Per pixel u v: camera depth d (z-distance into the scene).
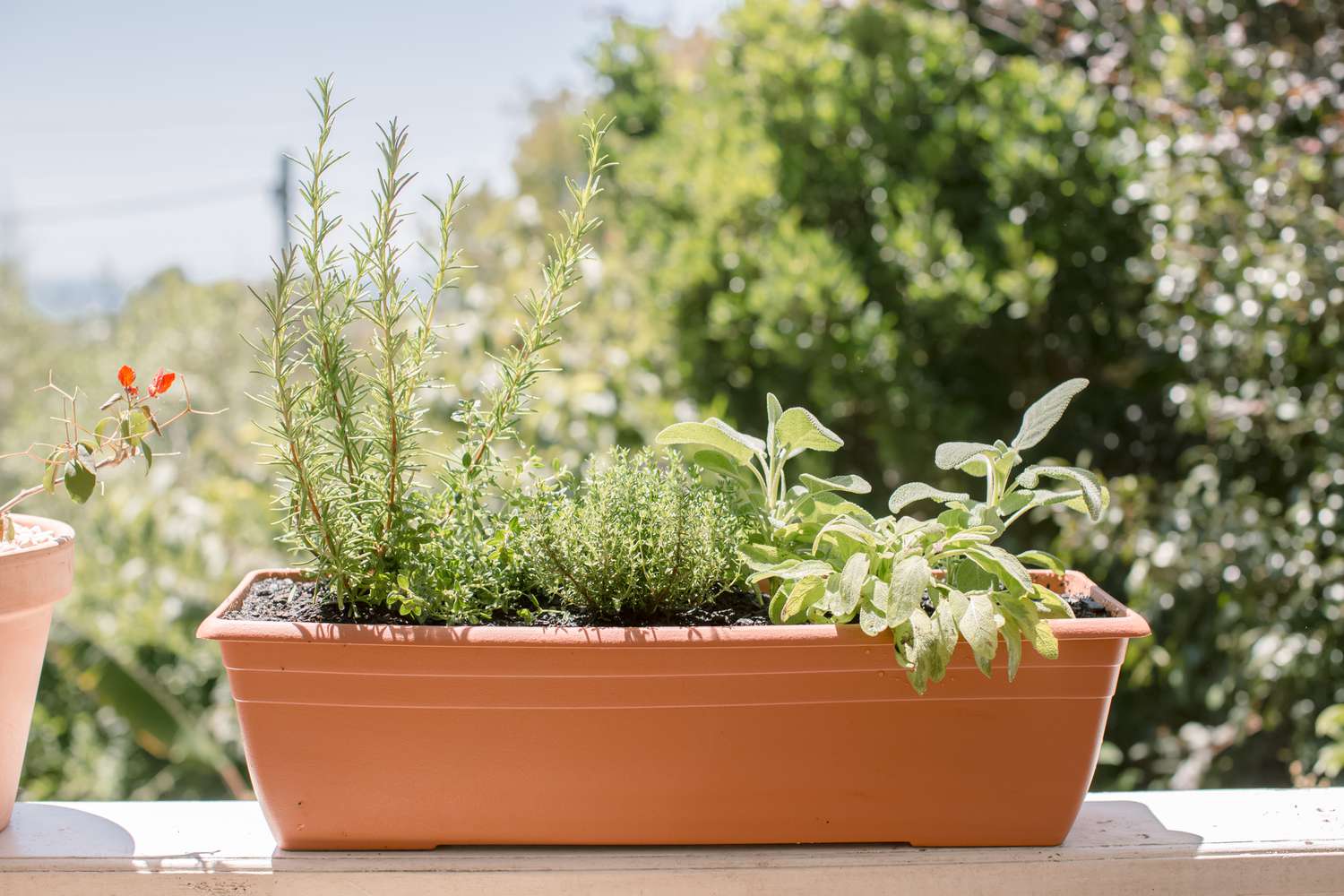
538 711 0.98
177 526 3.63
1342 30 3.18
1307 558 2.62
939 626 0.92
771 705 0.99
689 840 1.03
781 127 4.53
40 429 6.87
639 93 5.50
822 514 1.10
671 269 4.26
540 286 3.81
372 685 0.97
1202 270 2.99
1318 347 2.71
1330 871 1.07
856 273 4.15
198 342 8.19
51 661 3.79
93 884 1.02
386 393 0.98
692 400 4.25
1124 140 3.80
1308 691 2.69
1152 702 3.60
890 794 1.02
